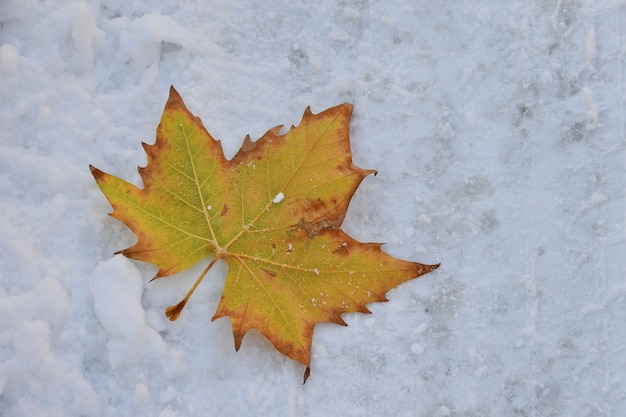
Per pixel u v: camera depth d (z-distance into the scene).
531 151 0.74
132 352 0.70
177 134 0.71
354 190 0.71
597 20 0.75
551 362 0.72
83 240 0.73
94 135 0.74
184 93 0.75
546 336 0.72
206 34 0.76
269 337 0.70
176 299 0.72
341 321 0.71
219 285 0.72
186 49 0.75
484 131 0.75
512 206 0.74
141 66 0.75
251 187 0.72
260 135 0.75
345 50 0.76
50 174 0.73
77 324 0.71
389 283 0.71
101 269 0.71
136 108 0.75
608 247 0.73
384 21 0.76
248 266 0.71
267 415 0.71
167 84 0.75
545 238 0.73
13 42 0.75
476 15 0.76
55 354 0.71
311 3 0.77
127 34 0.75
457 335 0.72
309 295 0.71
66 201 0.73
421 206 0.74
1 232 0.72
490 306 0.72
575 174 0.74
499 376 0.72
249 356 0.71
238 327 0.70
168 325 0.72
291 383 0.71
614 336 0.72
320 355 0.71
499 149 0.74
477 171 0.74
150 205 0.71
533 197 0.74
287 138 0.72
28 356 0.70
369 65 0.76
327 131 0.72
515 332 0.72
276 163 0.72
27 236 0.72
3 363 0.70
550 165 0.74
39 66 0.74
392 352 0.72
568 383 0.71
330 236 0.71
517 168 0.74
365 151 0.75
